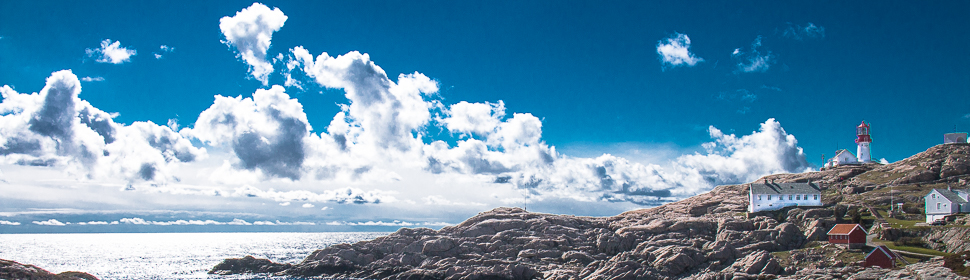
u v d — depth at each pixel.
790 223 153.75
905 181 193.62
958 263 107.00
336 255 172.88
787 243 148.25
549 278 140.75
